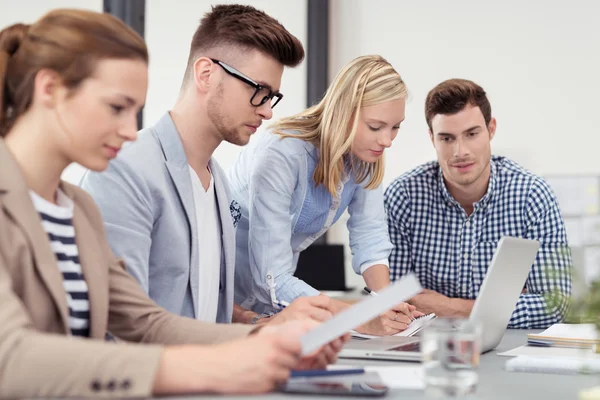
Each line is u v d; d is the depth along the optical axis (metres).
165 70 4.74
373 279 2.63
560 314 2.63
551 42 5.26
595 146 5.16
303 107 5.67
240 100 2.00
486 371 1.54
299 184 2.38
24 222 1.21
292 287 2.25
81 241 1.37
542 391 1.30
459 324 1.24
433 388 1.22
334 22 5.80
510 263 1.78
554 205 2.89
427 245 3.02
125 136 1.27
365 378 1.33
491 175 2.96
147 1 4.65
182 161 1.96
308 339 1.16
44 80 1.24
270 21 2.04
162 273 1.94
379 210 2.71
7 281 1.12
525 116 5.30
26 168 1.27
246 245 2.46
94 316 1.36
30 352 1.04
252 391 1.12
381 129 2.31
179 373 1.09
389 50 5.66
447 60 5.50
